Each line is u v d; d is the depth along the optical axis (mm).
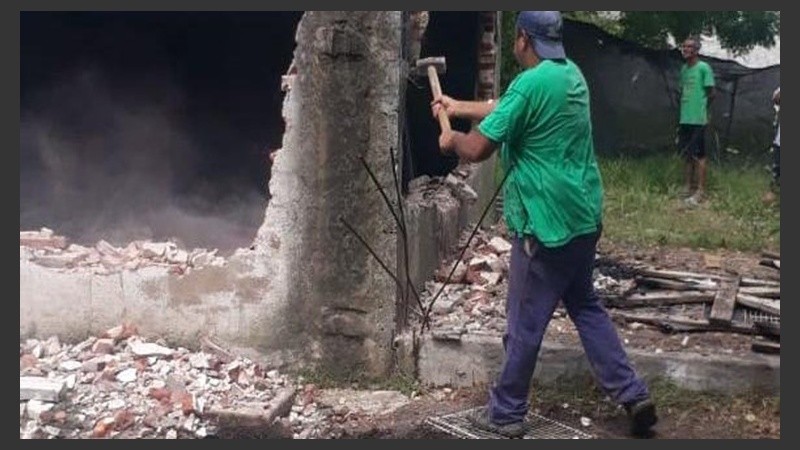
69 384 5449
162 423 5234
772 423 5254
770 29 13430
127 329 5918
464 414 5426
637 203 10867
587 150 5102
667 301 6406
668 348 5605
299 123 5680
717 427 5258
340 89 5613
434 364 5758
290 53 11391
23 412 5266
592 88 12977
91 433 5145
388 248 5695
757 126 12727
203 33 11367
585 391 5562
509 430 5168
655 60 12805
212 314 5867
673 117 12789
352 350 5789
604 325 5234
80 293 5941
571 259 5043
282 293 5797
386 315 5746
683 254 8578
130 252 6156
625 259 8180
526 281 5055
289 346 5824
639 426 5188
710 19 13547
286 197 5746
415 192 7125
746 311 6297
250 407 5340
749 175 12086
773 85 12695
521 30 5086
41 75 10742
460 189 7816
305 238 5750
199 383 5582
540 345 5188
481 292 6621
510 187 5086
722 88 12805
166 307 5898
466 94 9109
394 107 5598
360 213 5688
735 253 8773
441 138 5227
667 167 11977
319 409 5543
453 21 9008
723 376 5395
